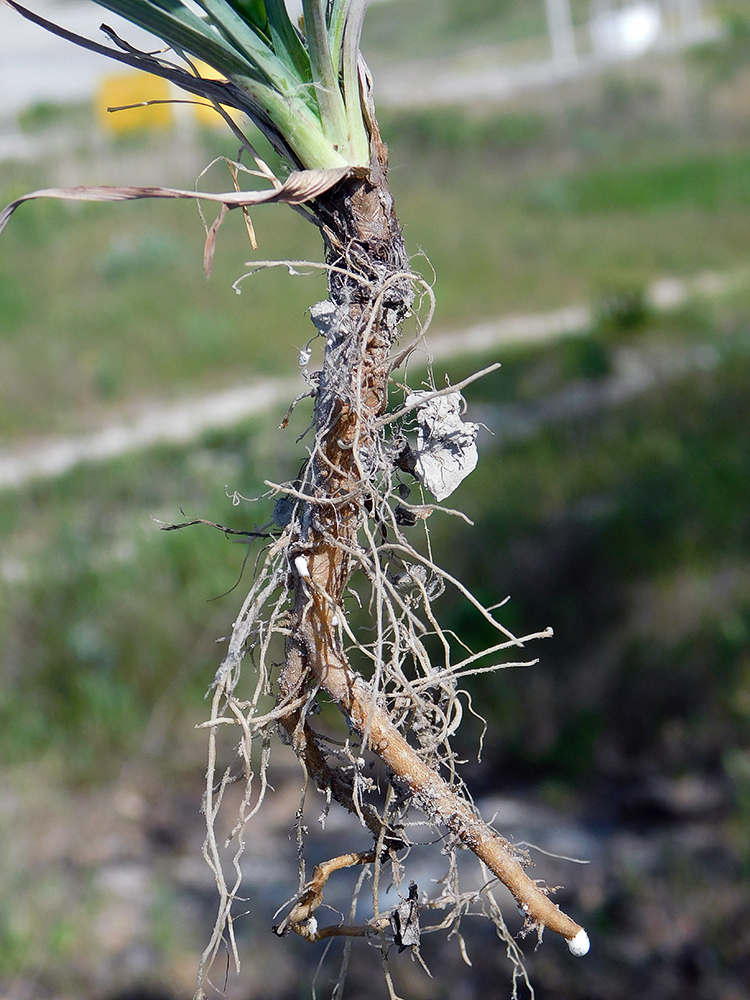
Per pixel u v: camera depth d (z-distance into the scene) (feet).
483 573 16.67
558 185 58.34
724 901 10.69
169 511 20.35
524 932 3.37
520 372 30.89
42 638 15.66
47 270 46.65
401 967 10.66
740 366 26.30
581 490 19.47
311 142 3.19
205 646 15.38
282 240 47.42
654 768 13.42
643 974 10.00
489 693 14.83
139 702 14.92
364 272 3.27
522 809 13.25
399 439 3.51
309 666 3.44
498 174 63.67
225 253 46.70
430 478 3.49
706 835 11.90
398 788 3.48
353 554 3.41
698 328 32.99
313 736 3.53
